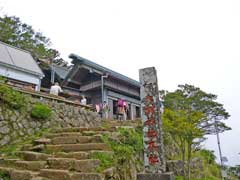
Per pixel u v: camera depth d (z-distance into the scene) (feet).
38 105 29.81
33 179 16.33
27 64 48.57
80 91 68.03
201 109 70.74
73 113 35.50
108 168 18.24
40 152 21.61
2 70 42.24
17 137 26.05
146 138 16.35
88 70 62.80
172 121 38.60
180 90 67.92
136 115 72.49
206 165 63.46
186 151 49.26
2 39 67.67
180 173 38.04
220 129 77.71
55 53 87.66
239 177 113.91
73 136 23.95
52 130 28.76
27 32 74.49
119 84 67.97
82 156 19.30
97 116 40.75
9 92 27.02
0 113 25.32
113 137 24.07
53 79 66.08
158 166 15.55
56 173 17.04
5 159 20.04
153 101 16.83
